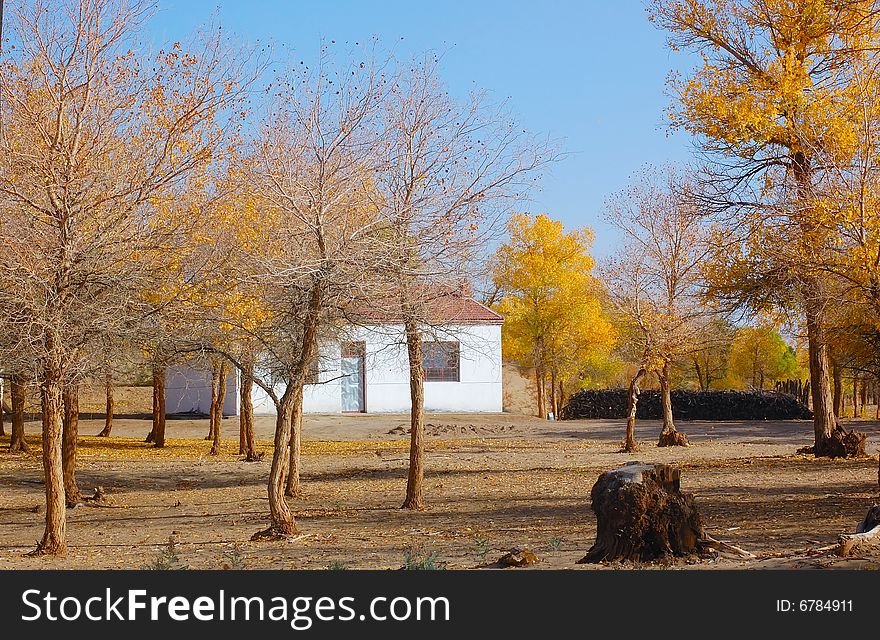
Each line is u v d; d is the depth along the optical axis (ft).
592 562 28.60
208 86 46.24
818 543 33.32
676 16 79.46
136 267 44.57
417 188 50.14
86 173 43.16
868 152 52.54
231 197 48.29
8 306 41.27
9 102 43.73
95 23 44.80
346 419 140.97
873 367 79.10
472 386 152.46
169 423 141.28
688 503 28.76
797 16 74.02
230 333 49.67
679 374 184.24
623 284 102.73
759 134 72.69
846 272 52.85
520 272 155.84
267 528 50.03
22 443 102.68
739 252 67.31
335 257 45.78
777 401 155.12
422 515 55.62
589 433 127.13
